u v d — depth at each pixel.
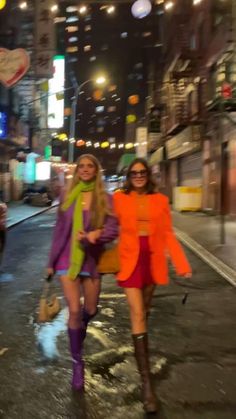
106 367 5.06
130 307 4.40
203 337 6.13
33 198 35.25
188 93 30.22
